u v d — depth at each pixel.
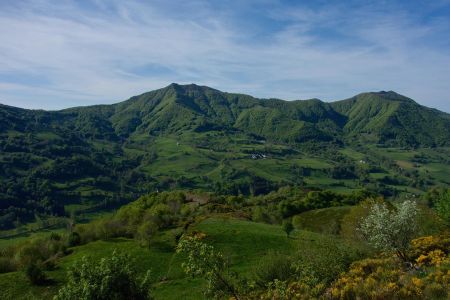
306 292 26.66
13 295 56.06
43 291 57.09
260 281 38.41
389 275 23.48
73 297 22.56
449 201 48.72
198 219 99.56
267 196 160.75
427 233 43.72
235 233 82.81
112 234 86.88
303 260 34.72
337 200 137.88
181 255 69.38
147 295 24.70
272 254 41.12
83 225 94.38
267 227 91.06
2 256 78.75
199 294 49.91
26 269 60.19
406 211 32.81
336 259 32.56
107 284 22.56
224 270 20.75
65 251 77.56
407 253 32.41
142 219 94.31
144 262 67.75
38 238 87.56
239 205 134.50
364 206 69.31
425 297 19.25
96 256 71.94
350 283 23.66
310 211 124.81
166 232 86.31
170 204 117.94
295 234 83.56
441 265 23.67
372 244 35.69
